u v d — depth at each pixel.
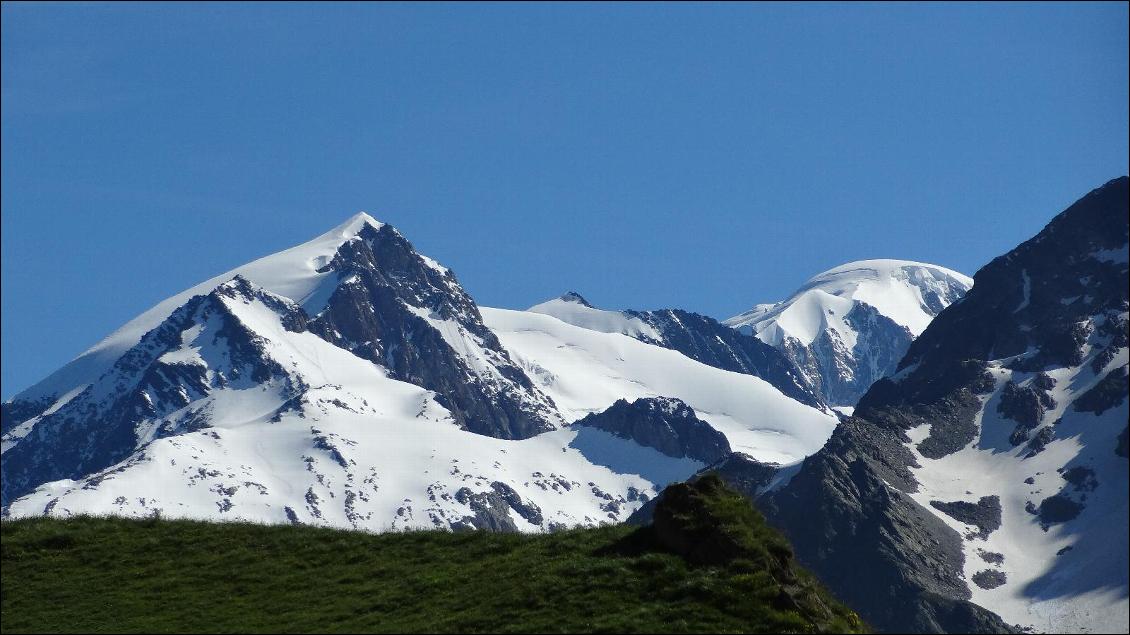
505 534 138.38
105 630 125.12
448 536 139.75
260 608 127.56
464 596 122.12
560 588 118.69
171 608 129.50
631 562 120.75
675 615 111.88
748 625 110.12
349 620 121.75
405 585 127.94
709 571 117.25
